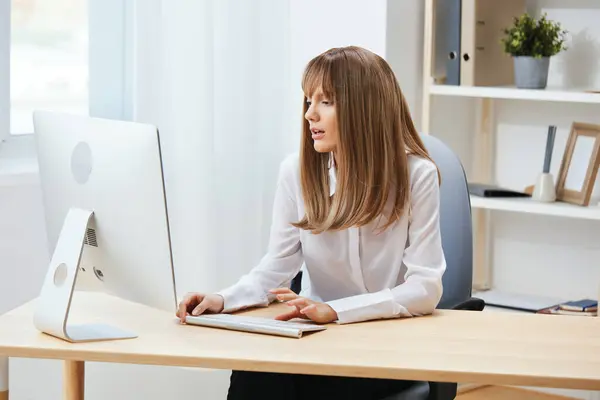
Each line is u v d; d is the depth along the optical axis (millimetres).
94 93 3393
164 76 3279
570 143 3756
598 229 3926
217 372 3471
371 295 2287
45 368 3225
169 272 2094
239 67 3482
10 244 3127
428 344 2053
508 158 4129
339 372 1910
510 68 4031
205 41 3281
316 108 2404
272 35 3623
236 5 3445
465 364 1914
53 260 2154
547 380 1851
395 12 3695
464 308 2568
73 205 2238
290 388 2363
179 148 3305
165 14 3256
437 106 3994
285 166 2621
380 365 1903
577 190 3680
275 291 2301
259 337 2107
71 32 3395
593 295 3963
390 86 2428
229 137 3486
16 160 3281
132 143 2076
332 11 3691
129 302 2428
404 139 2482
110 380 3318
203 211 3354
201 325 2211
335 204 2424
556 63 3953
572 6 3889
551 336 2123
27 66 3314
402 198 2418
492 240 4199
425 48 3805
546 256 4066
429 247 2400
